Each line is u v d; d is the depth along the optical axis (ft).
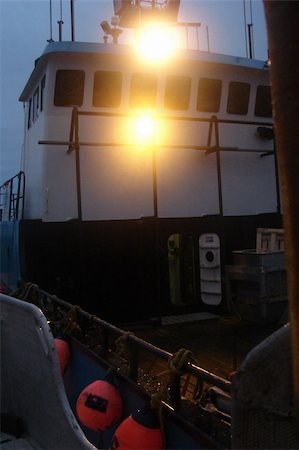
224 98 25.67
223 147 24.66
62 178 23.35
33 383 12.51
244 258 21.27
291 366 4.85
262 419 5.17
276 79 3.81
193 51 24.14
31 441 12.86
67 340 15.81
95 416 11.02
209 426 8.08
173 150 24.82
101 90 23.80
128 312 22.11
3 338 14.75
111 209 23.72
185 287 25.94
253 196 26.48
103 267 21.90
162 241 23.34
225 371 14.76
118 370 11.50
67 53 22.58
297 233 3.76
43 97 24.36
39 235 21.29
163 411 9.06
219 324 21.49
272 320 20.51
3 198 42.01
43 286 21.11
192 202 25.14
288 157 3.77
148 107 24.49
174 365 8.66
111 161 23.82
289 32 3.68
